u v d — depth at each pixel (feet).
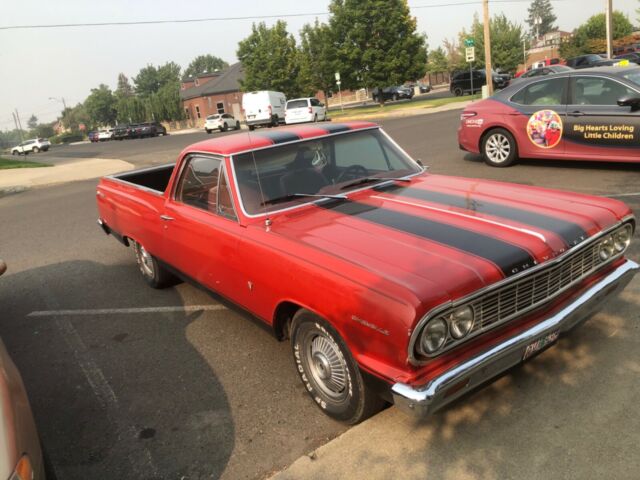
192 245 13.62
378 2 117.08
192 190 13.78
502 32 188.34
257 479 9.17
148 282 18.80
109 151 108.58
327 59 128.16
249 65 152.35
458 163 35.06
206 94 209.26
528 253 9.16
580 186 25.22
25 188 54.19
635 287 14.44
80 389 12.69
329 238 10.27
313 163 13.23
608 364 11.16
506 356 8.83
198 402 11.62
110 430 10.98
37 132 568.41
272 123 120.06
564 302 10.01
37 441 7.49
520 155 30.68
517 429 9.59
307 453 9.64
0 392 7.22
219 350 13.84
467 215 10.69
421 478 8.74
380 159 14.21
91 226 30.42
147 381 12.70
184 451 10.08
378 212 11.37
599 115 26.73
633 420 9.48
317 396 10.64
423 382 8.11
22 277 21.81
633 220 11.19
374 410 9.71
